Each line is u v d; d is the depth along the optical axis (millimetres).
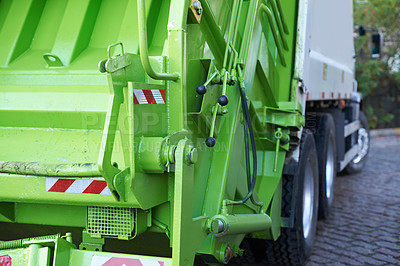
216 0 2463
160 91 2055
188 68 2221
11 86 2377
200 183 2336
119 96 1908
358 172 8094
